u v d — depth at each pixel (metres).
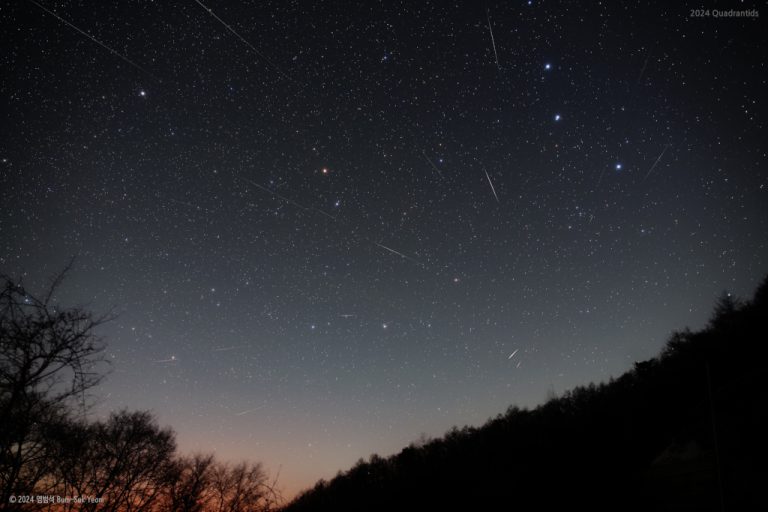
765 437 7.18
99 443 8.68
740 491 7.04
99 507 8.52
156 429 9.88
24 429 5.95
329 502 19.09
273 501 10.23
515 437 18.77
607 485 11.71
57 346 6.09
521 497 13.54
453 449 21.02
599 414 16.47
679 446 9.38
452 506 15.00
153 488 9.80
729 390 8.52
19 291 6.05
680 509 8.37
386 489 18.69
